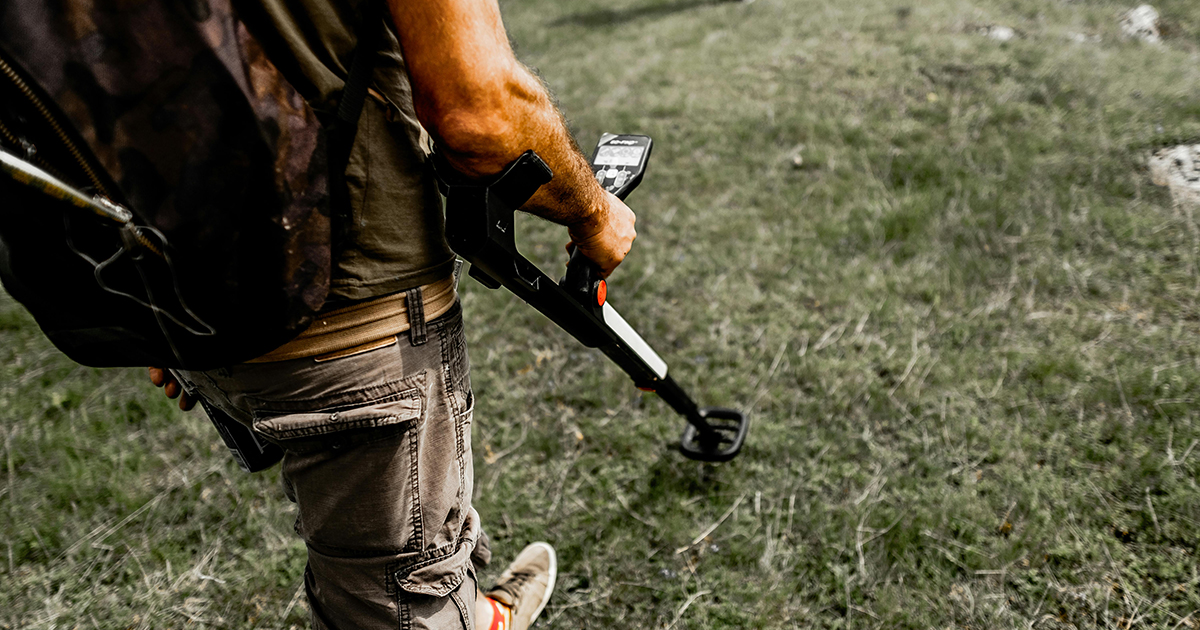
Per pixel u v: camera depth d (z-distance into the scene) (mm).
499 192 845
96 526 1905
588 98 4668
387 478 973
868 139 3611
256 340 800
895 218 2912
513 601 1513
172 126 683
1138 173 3127
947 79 4156
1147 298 2406
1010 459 1891
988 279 2582
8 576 1790
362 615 1054
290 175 746
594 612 1661
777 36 5379
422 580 1044
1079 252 2666
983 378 2160
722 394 2186
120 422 2232
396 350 953
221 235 729
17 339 2605
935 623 1546
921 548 1694
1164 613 1506
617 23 6660
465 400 1088
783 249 2859
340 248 842
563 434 2135
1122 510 1716
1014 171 3154
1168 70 4133
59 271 751
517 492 1951
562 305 1119
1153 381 2041
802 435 2025
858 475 1890
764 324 2500
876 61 4535
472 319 2652
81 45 648
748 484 1912
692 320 2545
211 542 1856
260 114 713
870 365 2254
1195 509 1687
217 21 688
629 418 2158
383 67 850
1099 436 1912
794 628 1577
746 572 1706
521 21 7137
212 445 2139
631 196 3381
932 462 1902
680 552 1767
